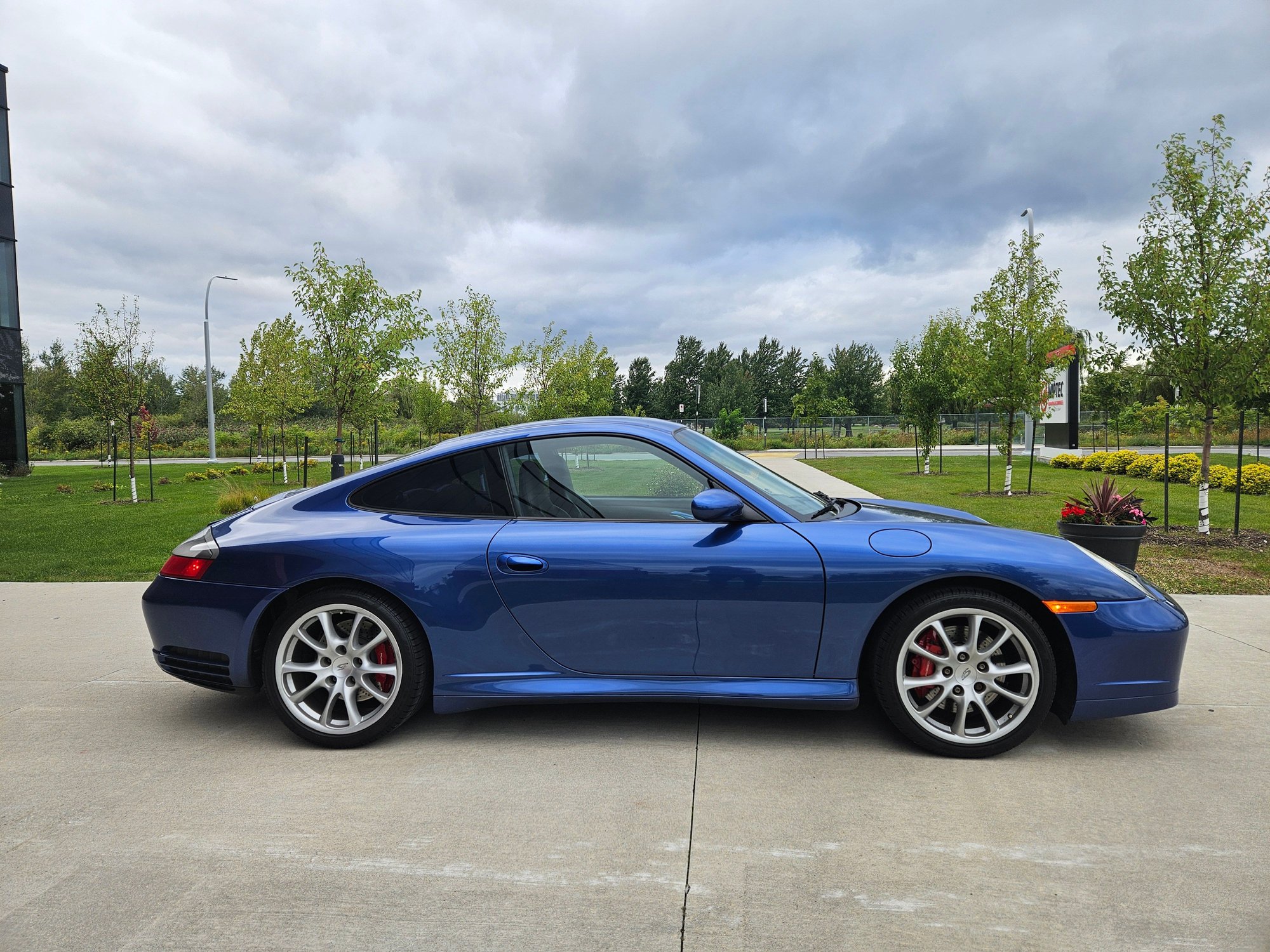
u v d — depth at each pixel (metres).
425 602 3.05
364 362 13.16
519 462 3.27
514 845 2.36
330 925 1.96
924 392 20.47
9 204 23.69
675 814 2.54
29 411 56.06
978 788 2.72
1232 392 8.45
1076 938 1.88
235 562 3.16
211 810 2.62
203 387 66.56
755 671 3.01
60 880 2.19
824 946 1.86
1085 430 37.03
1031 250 13.94
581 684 3.06
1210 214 8.38
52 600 6.11
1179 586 6.22
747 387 70.81
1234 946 1.83
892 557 2.92
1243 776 2.81
